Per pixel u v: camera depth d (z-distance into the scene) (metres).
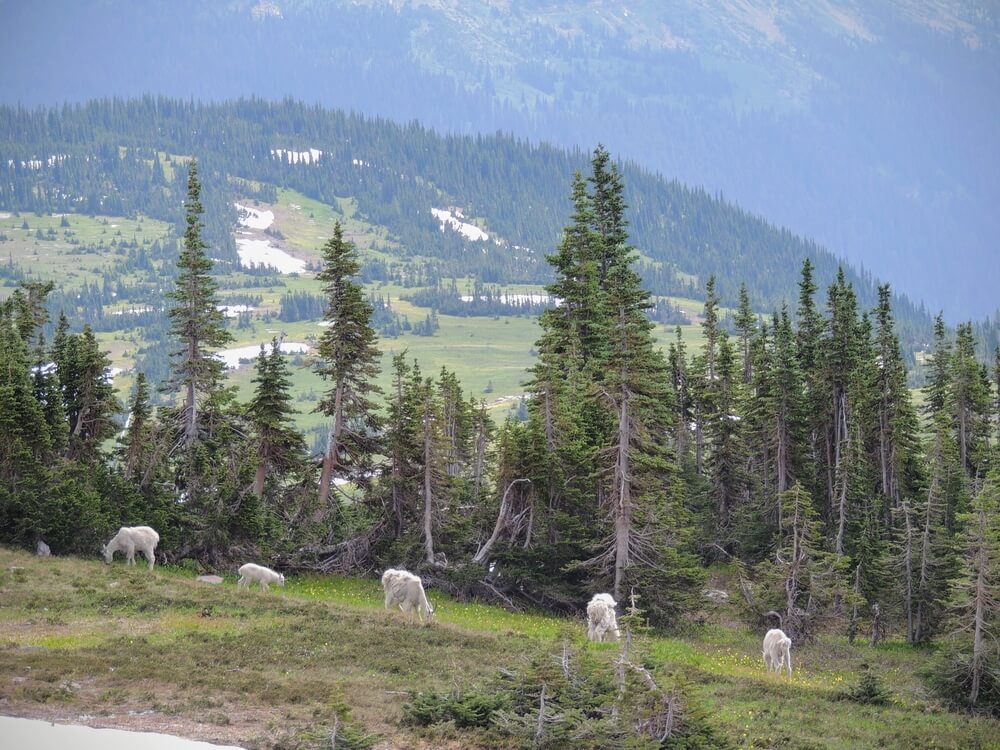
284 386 74.62
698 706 35.31
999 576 55.53
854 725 45.16
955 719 49.47
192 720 34.25
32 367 75.31
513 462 73.00
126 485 67.81
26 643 41.34
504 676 39.34
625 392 68.94
